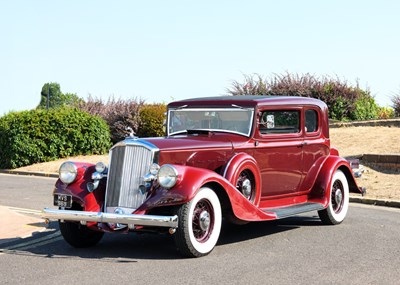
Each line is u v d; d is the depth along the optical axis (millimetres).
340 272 6371
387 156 14742
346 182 9641
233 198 7332
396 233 8602
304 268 6535
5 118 20516
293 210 8430
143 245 7891
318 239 8180
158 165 7070
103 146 21703
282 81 23172
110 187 7316
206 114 8555
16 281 6031
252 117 8250
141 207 6930
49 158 20562
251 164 7918
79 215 7043
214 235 7195
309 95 22359
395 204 11531
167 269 6477
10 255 7262
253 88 23062
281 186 8703
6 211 10469
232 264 6707
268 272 6352
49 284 5902
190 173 6965
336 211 9430
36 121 20375
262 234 8570
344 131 19531
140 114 23375
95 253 7375
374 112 23000
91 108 24922
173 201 6777
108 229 7164
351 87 22891
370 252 7344
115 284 5883
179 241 6867
